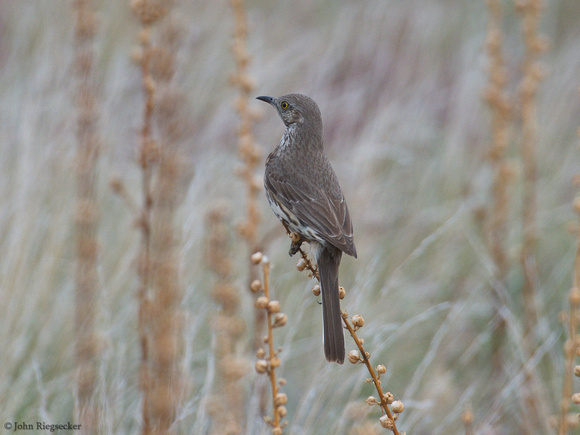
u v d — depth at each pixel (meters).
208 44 16.00
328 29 19.28
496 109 12.62
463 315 11.95
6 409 9.22
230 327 7.96
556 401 10.67
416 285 12.60
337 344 7.89
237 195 13.01
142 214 8.88
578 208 8.52
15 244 10.48
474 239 13.37
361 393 10.59
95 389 8.86
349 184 14.21
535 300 11.70
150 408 7.86
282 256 12.23
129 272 11.20
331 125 16.42
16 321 9.93
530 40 12.55
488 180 14.56
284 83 16.25
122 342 10.20
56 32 14.25
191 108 14.79
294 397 10.61
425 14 19.39
